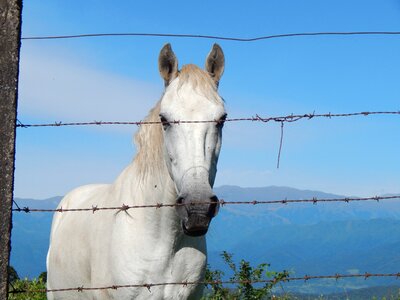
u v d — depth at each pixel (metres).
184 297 4.93
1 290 4.27
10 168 4.28
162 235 4.86
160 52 4.99
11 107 4.28
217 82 5.05
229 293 6.28
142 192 4.91
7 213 4.28
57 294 5.51
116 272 4.89
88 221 5.19
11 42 4.28
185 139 4.71
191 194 4.61
